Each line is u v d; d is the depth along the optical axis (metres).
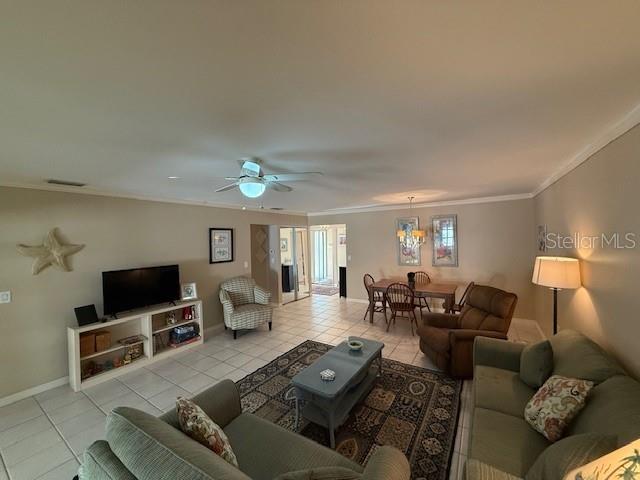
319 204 5.66
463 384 3.01
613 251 1.94
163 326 4.04
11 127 1.66
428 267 5.82
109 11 0.84
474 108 1.58
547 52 1.10
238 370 3.47
